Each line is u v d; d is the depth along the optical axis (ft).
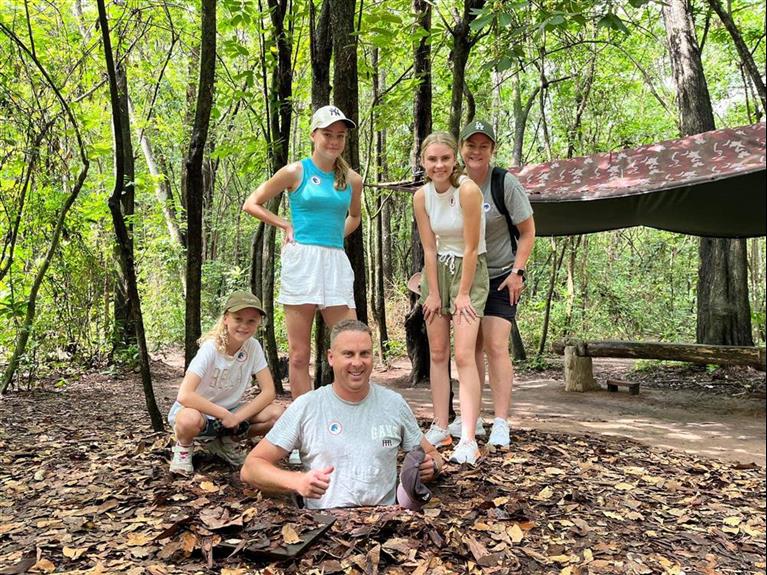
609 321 45.62
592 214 19.80
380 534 7.56
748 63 22.68
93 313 28.14
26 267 24.75
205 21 12.92
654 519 9.50
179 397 9.69
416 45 21.86
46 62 23.24
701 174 15.08
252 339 10.43
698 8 29.78
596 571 7.48
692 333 45.37
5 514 8.55
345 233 12.10
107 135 28.12
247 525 7.56
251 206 11.28
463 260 11.52
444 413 12.40
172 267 37.45
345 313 11.48
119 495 8.91
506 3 14.73
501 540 7.92
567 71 37.86
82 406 19.27
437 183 11.80
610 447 14.03
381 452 8.53
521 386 26.78
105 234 29.07
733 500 10.77
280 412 10.64
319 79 15.23
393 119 23.56
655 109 47.52
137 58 32.17
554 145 44.06
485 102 42.75
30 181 23.31
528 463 11.41
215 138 40.22
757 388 23.44
